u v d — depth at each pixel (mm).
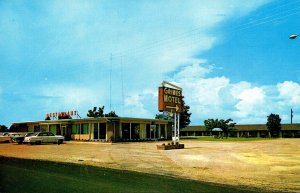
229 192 9047
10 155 20984
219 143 37562
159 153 22062
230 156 19531
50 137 35906
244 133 82812
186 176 11984
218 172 13039
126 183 10336
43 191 9039
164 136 46250
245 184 10383
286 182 10789
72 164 15766
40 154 21672
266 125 79188
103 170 13547
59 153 22406
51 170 13547
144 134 42469
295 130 77812
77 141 40625
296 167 14523
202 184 10250
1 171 13219
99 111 67125
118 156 19953
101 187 9594
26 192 8930
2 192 8945
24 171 13227
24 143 37594
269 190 9445
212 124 68625
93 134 40688
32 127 52031
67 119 43406
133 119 40125
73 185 9930
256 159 17828
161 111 25969
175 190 9203
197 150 24703
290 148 26953
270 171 13312
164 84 26469
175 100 27500
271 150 24438
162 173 12711
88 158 18766
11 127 57000
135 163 16172
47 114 48812
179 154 21156
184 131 92438
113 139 38062
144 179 11180
